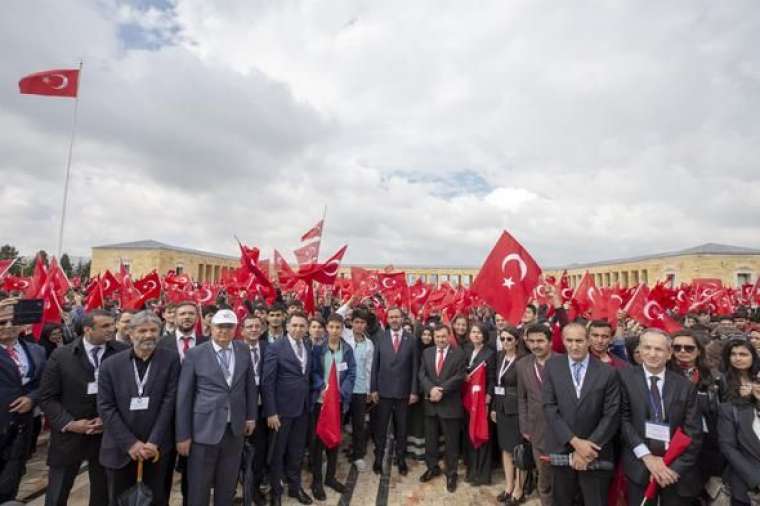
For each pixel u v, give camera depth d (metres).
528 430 5.88
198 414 5.03
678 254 52.66
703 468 4.75
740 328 9.98
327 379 7.00
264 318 8.08
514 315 6.97
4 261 11.27
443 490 6.83
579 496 4.98
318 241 11.10
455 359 7.05
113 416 4.70
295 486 6.32
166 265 56.97
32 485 6.68
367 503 6.35
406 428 7.62
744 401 4.40
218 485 5.17
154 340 4.96
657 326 9.20
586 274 10.50
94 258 56.38
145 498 4.41
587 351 5.07
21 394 5.26
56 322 8.55
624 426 4.65
